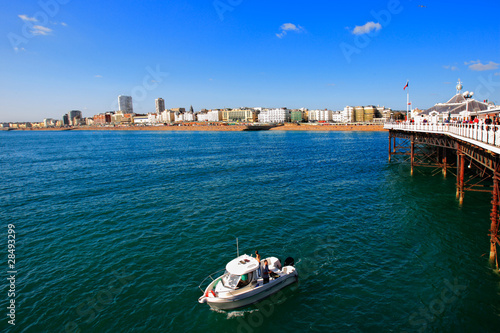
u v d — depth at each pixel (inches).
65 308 601.9
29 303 617.6
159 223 1031.6
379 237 897.5
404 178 1723.7
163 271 725.9
